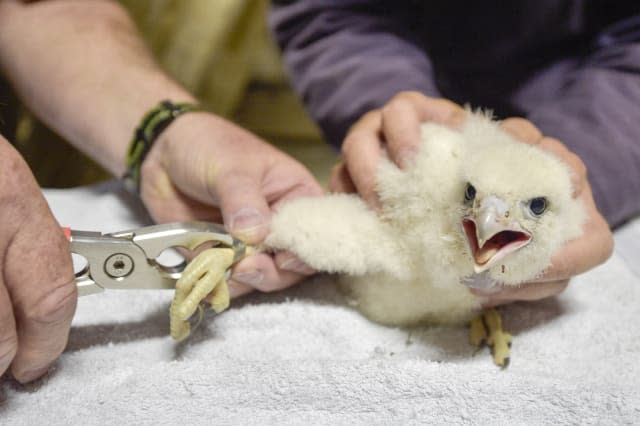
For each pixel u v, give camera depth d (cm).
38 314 29
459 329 38
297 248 35
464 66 58
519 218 31
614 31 55
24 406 31
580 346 36
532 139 39
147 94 46
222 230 34
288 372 31
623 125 48
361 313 38
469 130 36
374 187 36
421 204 33
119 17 54
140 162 42
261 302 38
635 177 46
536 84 57
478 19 56
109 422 30
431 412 31
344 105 55
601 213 45
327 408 31
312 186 40
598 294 40
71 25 51
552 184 31
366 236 35
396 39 58
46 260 29
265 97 100
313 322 37
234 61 95
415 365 32
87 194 46
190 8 90
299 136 97
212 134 40
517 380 31
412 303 36
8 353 29
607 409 30
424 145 35
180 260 40
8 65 51
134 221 44
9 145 28
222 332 36
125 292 37
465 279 33
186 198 42
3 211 27
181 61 89
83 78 48
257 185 37
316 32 59
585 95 50
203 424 30
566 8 54
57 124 49
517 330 37
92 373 32
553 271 34
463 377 31
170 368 32
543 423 30
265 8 97
